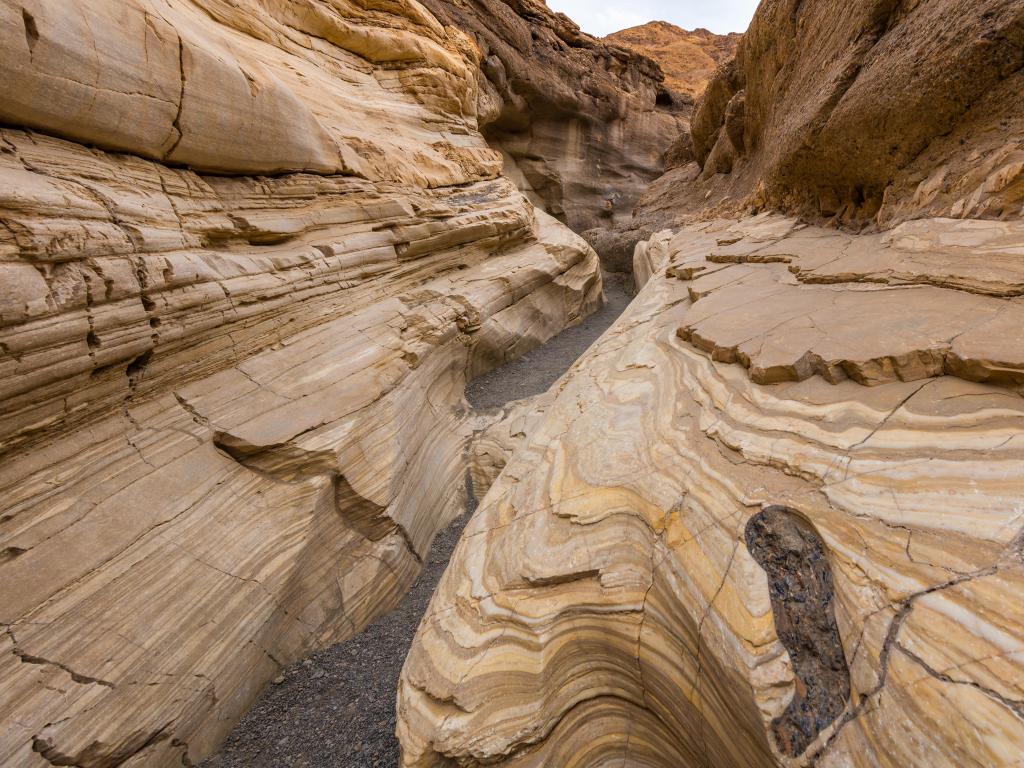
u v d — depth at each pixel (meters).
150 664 3.89
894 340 3.60
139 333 4.39
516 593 4.06
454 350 10.23
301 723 4.61
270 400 5.79
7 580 3.45
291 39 9.41
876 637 2.31
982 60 5.04
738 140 17.81
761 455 3.46
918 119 5.92
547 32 24.83
